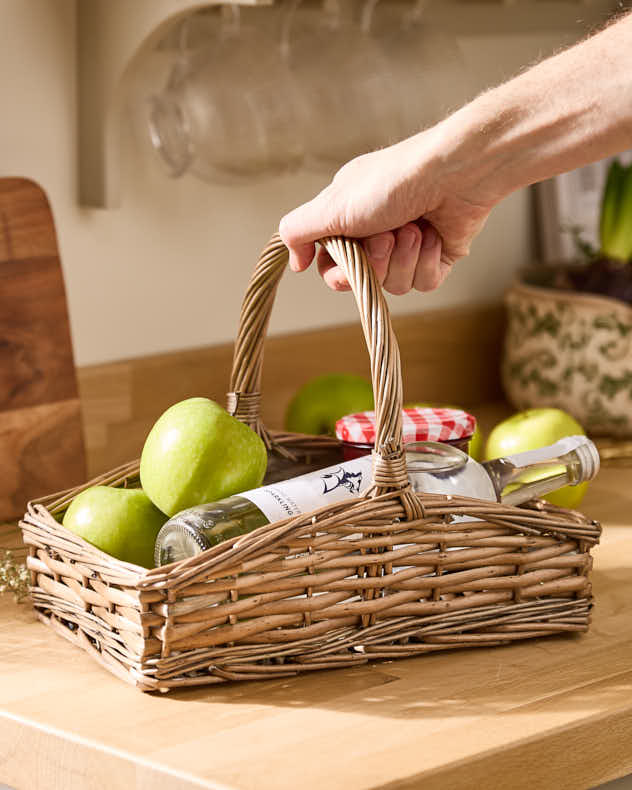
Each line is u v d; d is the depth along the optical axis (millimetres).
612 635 812
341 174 800
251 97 1087
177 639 681
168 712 682
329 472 770
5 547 969
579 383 1332
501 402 1524
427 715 680
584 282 1393
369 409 1141
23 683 724
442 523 752
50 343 1089
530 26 1472
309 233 797
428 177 768
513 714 682
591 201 1600
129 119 1188
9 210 1061
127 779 627
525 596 792
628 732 698
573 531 797
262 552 691
